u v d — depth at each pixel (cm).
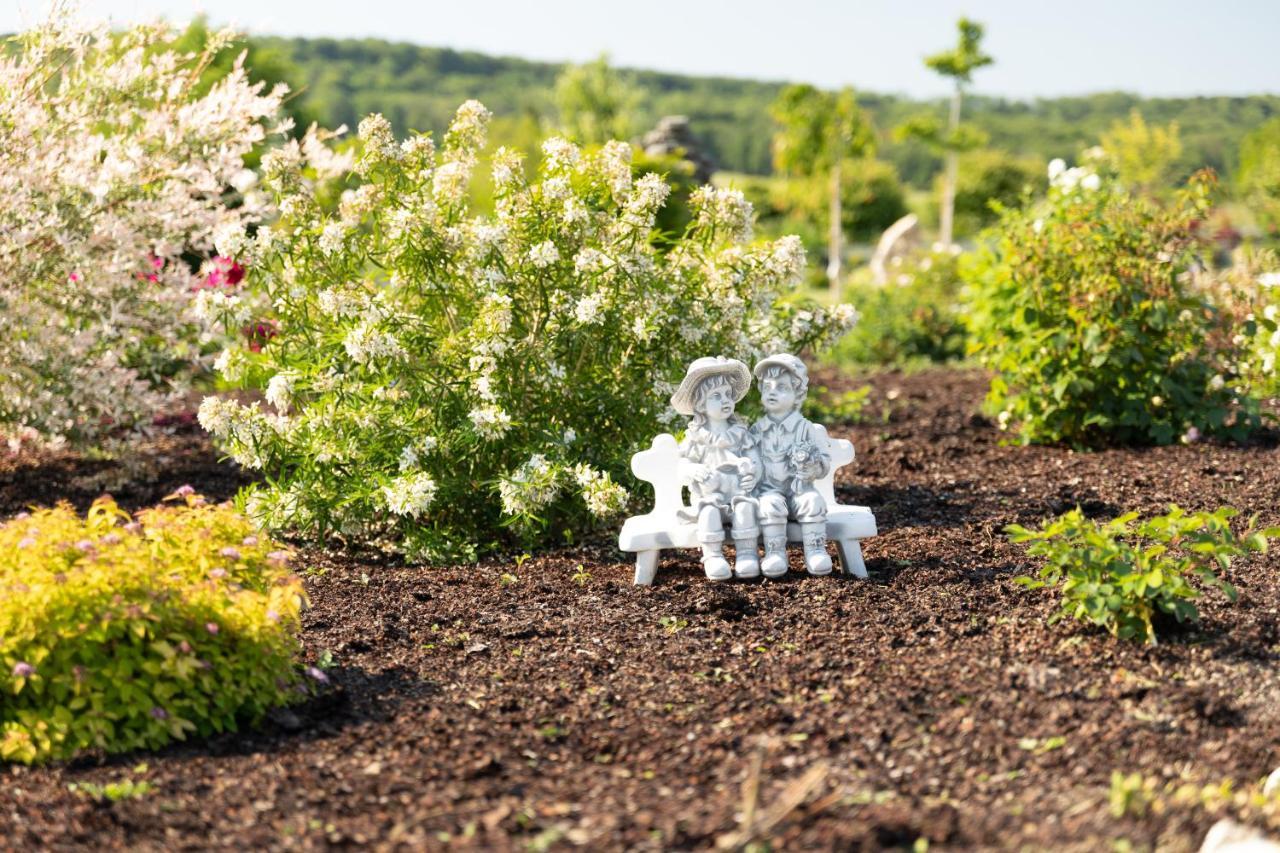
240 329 473
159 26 491
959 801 325
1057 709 350
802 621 387
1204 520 372
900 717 348
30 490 493
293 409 554
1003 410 563
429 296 446
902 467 511
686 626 388
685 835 315
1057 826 316
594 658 374
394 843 317
